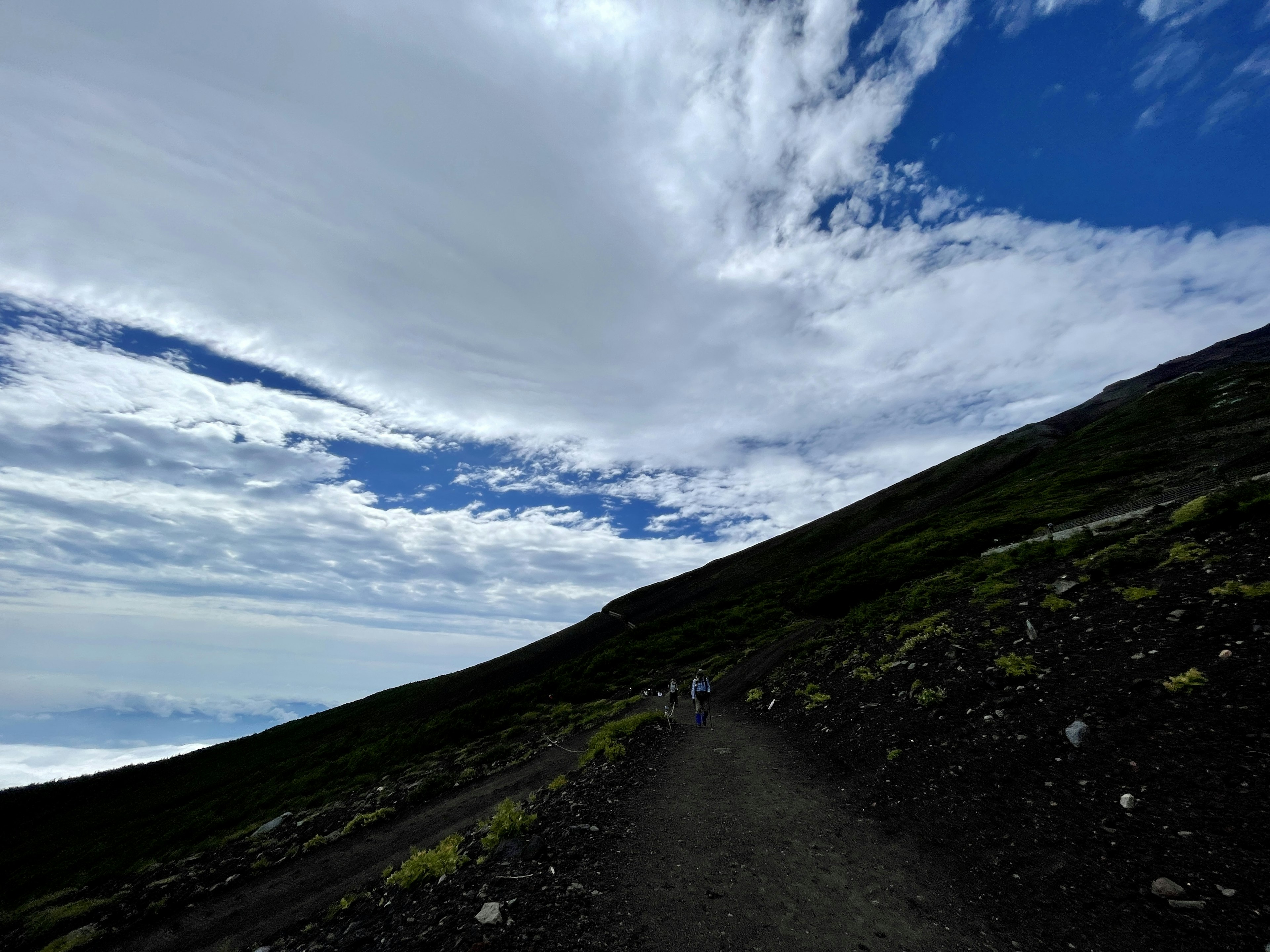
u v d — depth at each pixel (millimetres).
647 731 22672
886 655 21953
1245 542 15727
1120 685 12211
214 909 19188
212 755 72062
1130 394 135125
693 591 108562
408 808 26516
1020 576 23703
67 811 56844
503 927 7285
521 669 80562
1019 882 8227
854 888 8664
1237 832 7605
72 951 18781
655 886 8680
